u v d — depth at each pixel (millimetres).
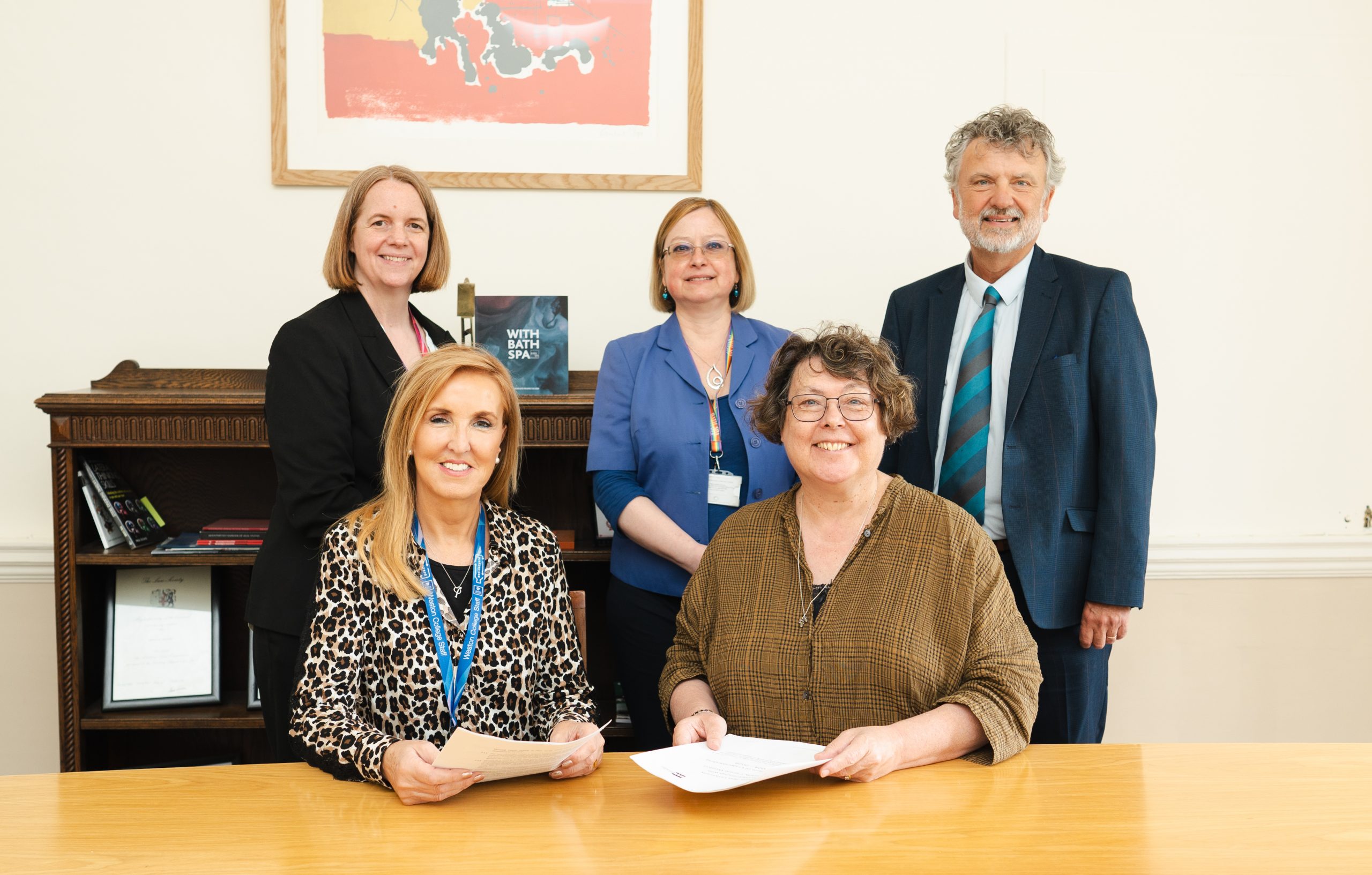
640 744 2410
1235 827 1357
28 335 2949
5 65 2895
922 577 1669
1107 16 3121
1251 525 3229
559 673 1767
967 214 2275
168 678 2777
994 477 2258
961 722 1579
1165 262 3174
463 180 2998
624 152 3051
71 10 2896
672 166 3062
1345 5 3146
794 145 3100
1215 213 3170
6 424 2961
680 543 2262
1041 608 2168
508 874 1217
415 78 2975
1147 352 2266
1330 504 3232
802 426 1690
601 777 1539
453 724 1660
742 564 1777
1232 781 1516
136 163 2941
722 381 2428
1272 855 1278
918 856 1267
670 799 1448
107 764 2924
